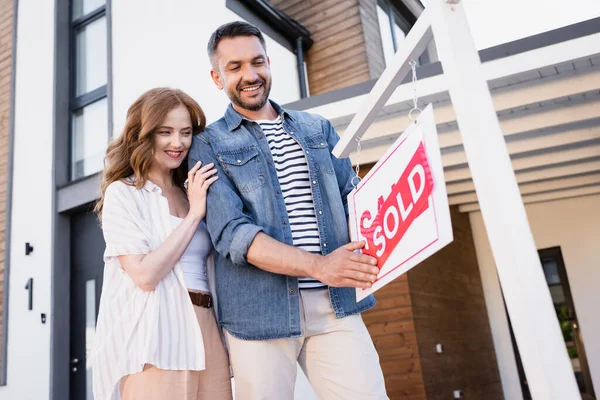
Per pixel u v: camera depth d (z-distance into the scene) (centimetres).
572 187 569
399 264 105
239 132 159
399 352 430
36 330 470
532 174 493
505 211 82
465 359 521
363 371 141
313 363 148
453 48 93
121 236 148
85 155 505
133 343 141
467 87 91
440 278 516
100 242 465
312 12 618
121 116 446
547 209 624
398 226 108
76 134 518
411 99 333
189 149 165
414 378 418
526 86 336
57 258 472
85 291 467
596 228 596
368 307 151
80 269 475
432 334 460
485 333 607
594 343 579
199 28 438
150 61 437
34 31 554
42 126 520
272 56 553
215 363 150
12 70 559
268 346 141
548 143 405
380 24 641
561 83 329
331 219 153
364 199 128
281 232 145
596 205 601
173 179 173
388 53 637
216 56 160
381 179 118
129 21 464
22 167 525
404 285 440
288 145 159
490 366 594
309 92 598
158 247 146
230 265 149
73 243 486
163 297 145
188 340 144
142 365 136
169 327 142
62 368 452
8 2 591
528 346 77
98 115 506
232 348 146
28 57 553
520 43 310
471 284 602
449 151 422
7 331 491
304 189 153
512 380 609
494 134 88
